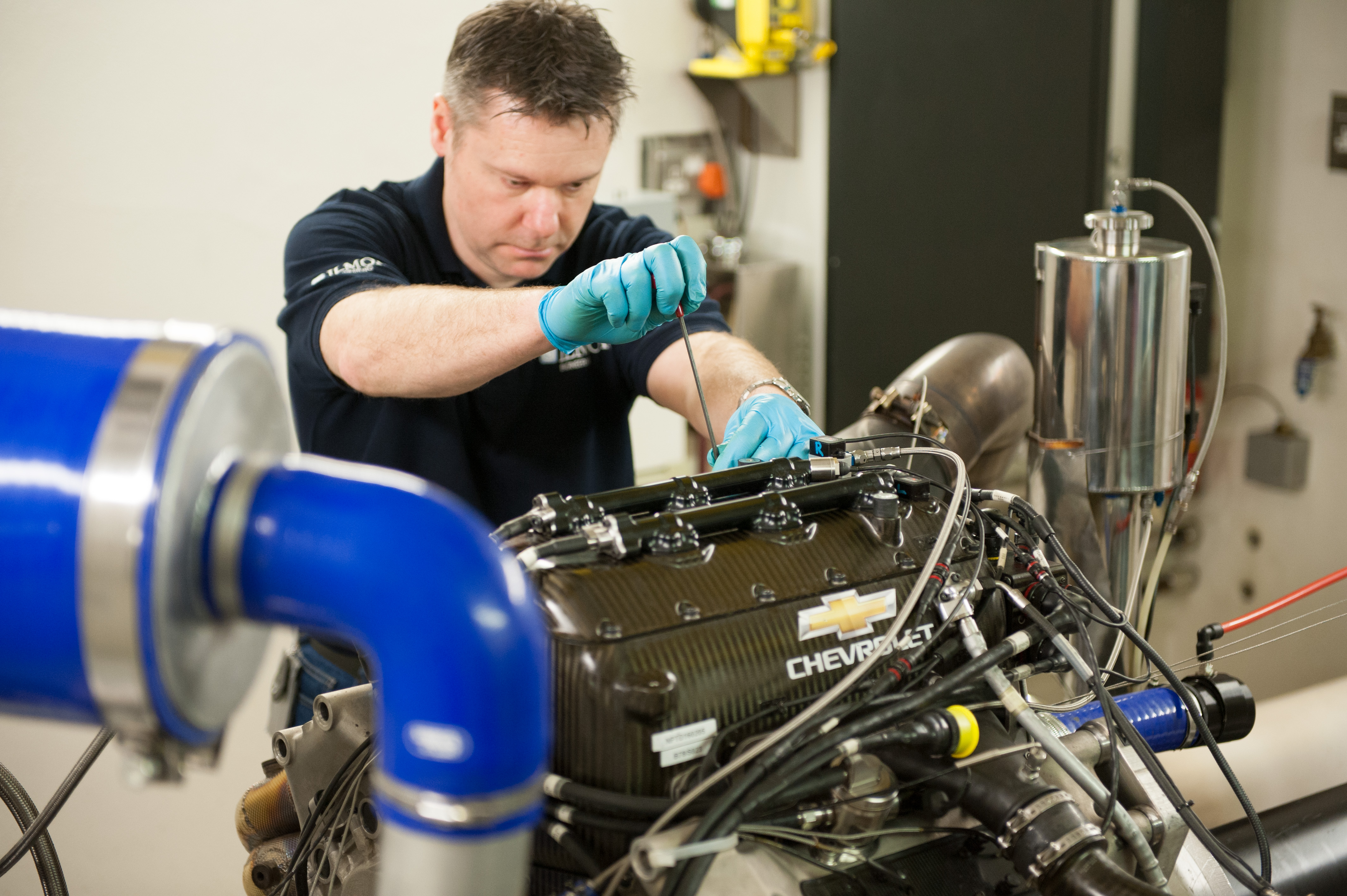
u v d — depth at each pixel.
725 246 3.59
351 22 2.64
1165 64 2.82
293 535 0.42
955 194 3.30
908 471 0.89
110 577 0.39
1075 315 1.21
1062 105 3.06
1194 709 0.84
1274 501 2.84
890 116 3.32
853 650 0.74
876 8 3.24
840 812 0.67
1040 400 1.28
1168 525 1.28
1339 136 2.63
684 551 0.74
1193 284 1.27
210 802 2.20
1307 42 2.68
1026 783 0.69
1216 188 2.94
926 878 0.71
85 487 0.39
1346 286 2.66
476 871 0.42
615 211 1.76
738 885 0.63
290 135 2.63
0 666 0.41
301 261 1.45
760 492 0.87
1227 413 2.96
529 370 1.57
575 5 1.45
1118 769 0.72
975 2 3.11
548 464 1.62
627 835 0.67
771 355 3.61
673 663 0.67
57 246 2.44
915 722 0.69
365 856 0.78
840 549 0.78
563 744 0.68
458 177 1.49
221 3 2.48
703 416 1.36
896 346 3.54
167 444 0.40
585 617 0.68
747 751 0.66
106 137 2.43
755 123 3.57
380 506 0.43
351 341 1.29
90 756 0.93
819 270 3.57
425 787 0.41
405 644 0.41
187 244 2.57
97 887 2.04
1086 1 2.93
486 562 0.43
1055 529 1.26
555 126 1.38
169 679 0.41
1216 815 1.02
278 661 2.34
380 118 2.74
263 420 0.47
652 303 1.08
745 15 3.23
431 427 1.52
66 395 0.41
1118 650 0.94
